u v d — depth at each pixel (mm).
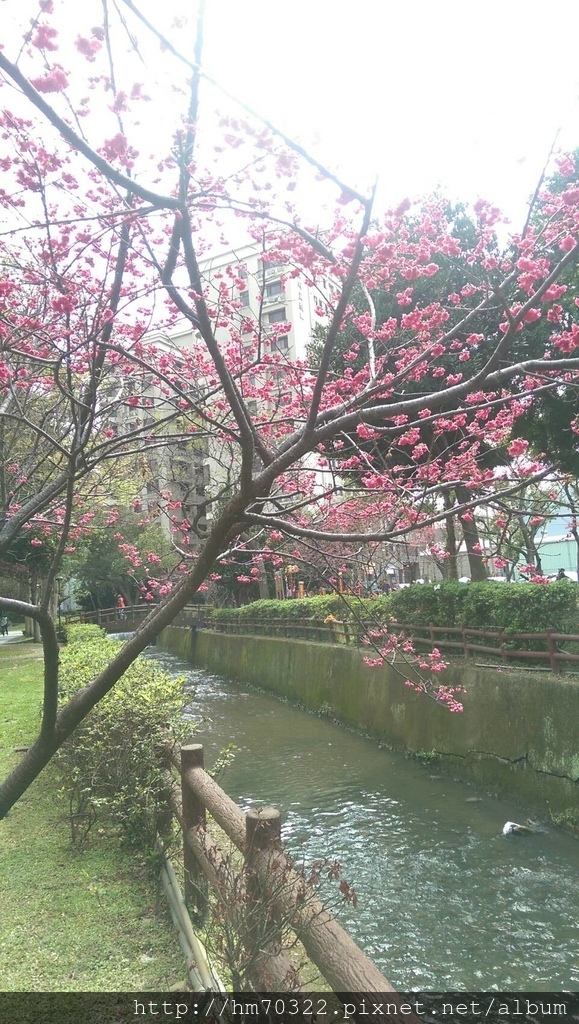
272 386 5145
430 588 9695
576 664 7121
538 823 6582
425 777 8250
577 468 9359
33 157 2680
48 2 2008
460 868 5688
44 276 3061
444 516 2686
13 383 3617
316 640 14336
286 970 2020
